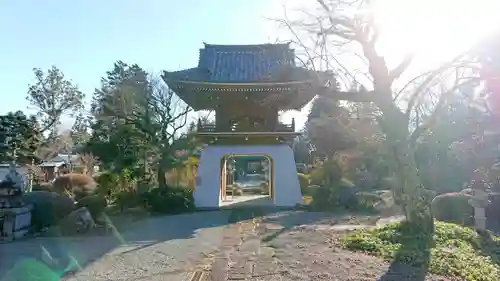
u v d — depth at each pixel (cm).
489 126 2334
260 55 2228
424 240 892
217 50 2264
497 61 891
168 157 2089
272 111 2075
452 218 1317
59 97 4459
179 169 2375
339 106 2562
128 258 855
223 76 2012
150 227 1344
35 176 3012
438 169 2375
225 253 898
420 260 754
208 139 2100
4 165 2903
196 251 927
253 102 2052
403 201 984
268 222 1426
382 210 1705
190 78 1884
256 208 1919
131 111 2150
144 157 2169
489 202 1250
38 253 916
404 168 975
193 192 2033
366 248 884
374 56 1012
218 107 2072
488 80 944
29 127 3619
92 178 2405
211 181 2033
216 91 1953
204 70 2053
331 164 2350
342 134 2520
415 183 969
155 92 2300
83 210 1266
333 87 1090
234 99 2039
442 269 696
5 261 836
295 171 2052
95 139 2406
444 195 1406
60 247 991
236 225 1370
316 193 2009
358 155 2577
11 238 1102
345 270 715
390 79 1006
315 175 2662
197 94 1994
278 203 2002
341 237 1038
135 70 3238
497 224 1319
